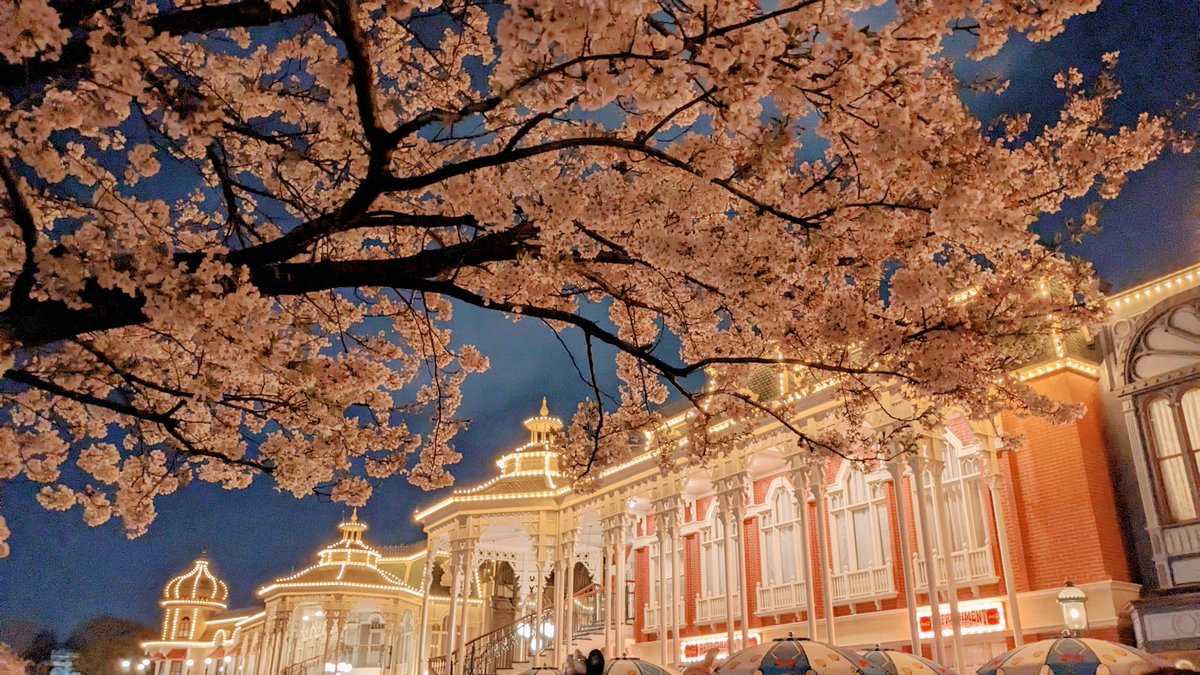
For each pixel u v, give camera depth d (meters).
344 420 7.89
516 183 5.80
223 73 6.48
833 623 16.19
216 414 8.61
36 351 5.67
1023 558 14.72
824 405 15.91
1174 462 13.81
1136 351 14.70
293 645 39.97
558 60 4.26
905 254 6.58
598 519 24.34
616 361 9.52
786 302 6.44
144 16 4.95
